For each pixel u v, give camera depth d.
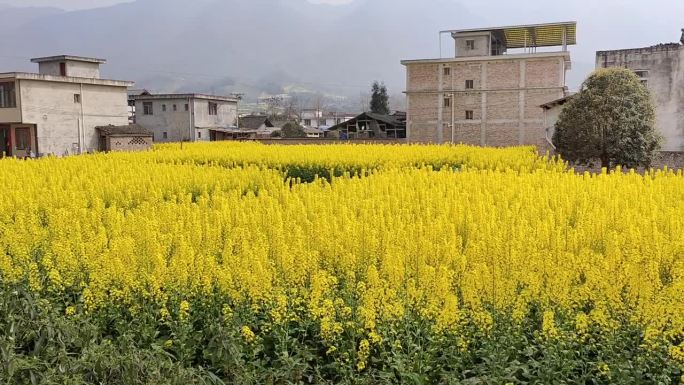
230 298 6.96
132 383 5.34
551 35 49.34
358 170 23.98
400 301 6.43
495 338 6.04
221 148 34.03
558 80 45.78
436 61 48.56
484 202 12.21
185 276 7.05
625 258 7.94
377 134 59.06
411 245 8.07
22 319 6.10
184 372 5.54
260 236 8.82
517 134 47.00
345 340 6.29
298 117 104.81
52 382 5.20
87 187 15.48
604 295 6.57
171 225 9.71
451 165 24.95
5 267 7.76
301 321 6.59
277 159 25.84
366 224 9.13
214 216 10.48
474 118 48.16
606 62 37.12
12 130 47.53
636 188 13.88
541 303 6.61
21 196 13.09
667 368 5.64
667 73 35.25
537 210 11.01
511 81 46.91
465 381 5.49
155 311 6.83
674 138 35.22
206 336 6.48
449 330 6.08
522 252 7.70
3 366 5.27
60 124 48.38
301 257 7.49
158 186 16.08
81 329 6.19
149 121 61.94
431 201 12.40
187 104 60.72
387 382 5.58
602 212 10.80
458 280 7.18
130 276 7.08
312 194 13.11
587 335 5.95
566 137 28.59
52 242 8.79
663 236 9.02
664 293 6.39
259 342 6.36
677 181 15.23
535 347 5.97
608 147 27.61
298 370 5.96
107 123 52.00
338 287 7.52
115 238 8.77
